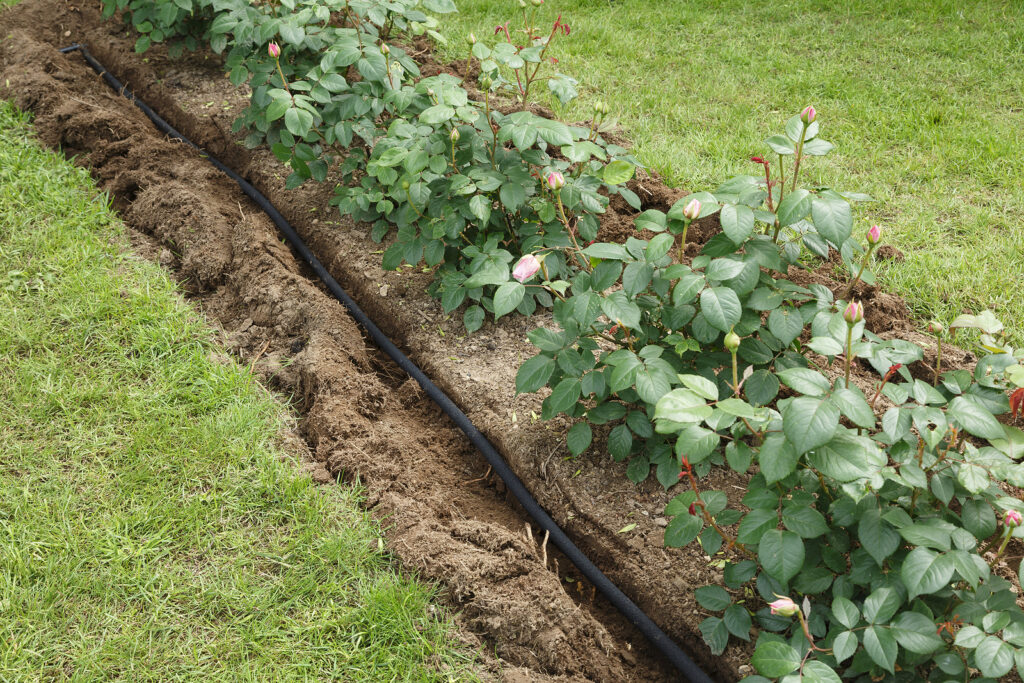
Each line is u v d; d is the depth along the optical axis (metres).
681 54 5.51
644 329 2.74
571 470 2.85
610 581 2.61
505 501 2.98
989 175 4.11
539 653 2.37
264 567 2.57
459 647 2.38
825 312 2.38
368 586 2.50
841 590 2.12
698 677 2.33
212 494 2.77
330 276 3.83
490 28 5.71
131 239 3.91
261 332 3.48
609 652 2.43
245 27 4.27
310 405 3.20
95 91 5.01
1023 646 1.88
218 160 4.60
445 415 3.24
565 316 2.59
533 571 2.55
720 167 4.26
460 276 3.35
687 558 2.53
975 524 2.12
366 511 2.76
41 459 2.86
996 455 2.15
